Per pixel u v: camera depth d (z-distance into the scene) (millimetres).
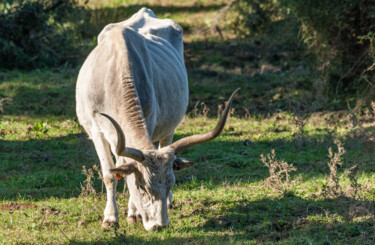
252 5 62531
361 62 42531
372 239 18719
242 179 27422
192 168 29344
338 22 43406
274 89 47594
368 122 37531
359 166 28719
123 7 68562
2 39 52188
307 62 51719
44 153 32094
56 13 55531
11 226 20828
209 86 49094
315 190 24953
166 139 24812
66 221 21500
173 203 23562
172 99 22625
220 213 22203
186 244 18109
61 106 42969
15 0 52344
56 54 55469
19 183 26938
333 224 20031
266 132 36875
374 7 41094
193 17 74062
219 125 16906
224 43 62281
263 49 59719
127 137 17938
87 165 29906
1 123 38000
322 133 35719
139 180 17000
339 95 43906
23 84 48094
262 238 19266
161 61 22766
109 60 19953
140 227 20578
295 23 54000
